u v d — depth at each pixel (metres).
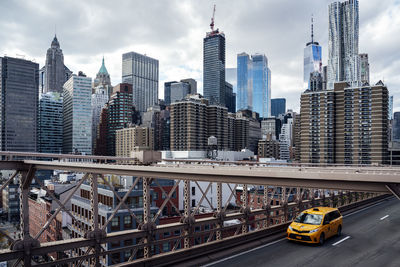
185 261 12.04
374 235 17.47
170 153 138.88
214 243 13.34
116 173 11.22
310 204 20.97
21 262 9.34
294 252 13.90
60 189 74.81
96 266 10.18
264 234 16.33
